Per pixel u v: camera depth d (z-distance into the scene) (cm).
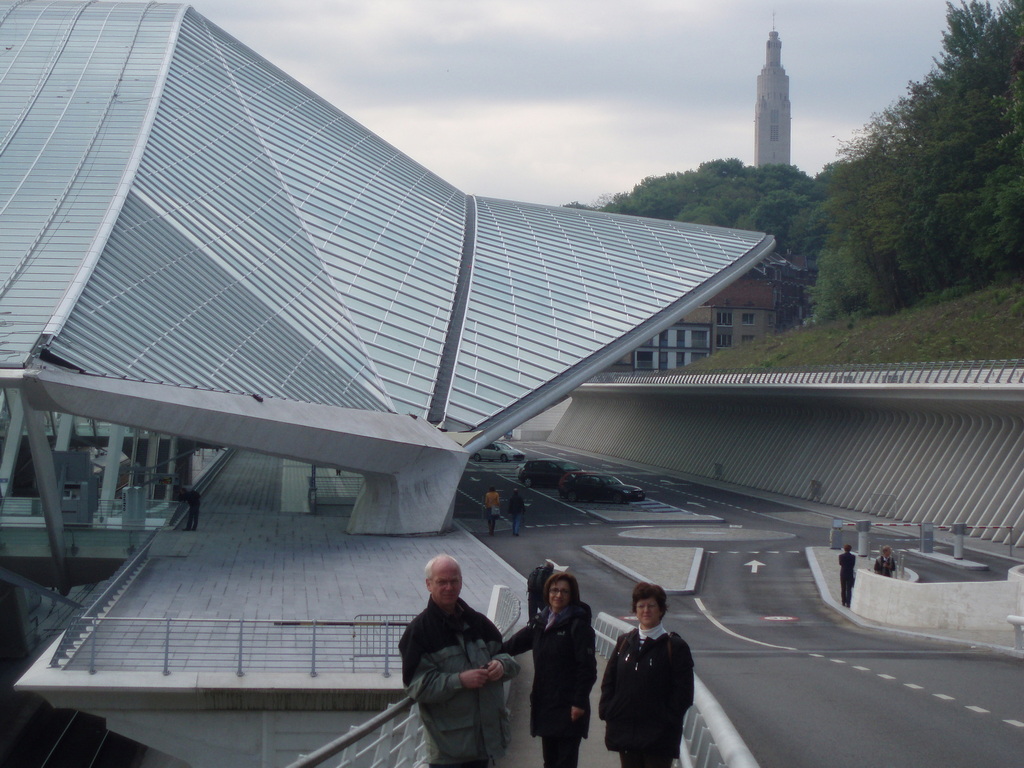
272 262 3959
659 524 4534
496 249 5025
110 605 2428
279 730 1816
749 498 5584
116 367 2705
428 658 743
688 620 2600
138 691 1789
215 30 5522
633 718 852
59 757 2847
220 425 2881
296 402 3228
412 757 989
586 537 4109
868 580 2658
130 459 3972
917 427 4819
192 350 3064
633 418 8400
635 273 4997
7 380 2384
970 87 7450
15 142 3903
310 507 4562
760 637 2334
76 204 3456
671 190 18600
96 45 4788
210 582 2769
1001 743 1259
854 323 7969
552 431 10244
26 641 3553
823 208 8719
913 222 7438
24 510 3169
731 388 6128
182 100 4553
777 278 12512
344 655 1942
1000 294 6275
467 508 5047
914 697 1543
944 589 2467
